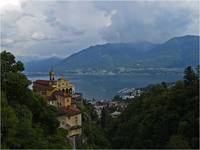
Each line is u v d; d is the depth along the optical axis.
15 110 58.19
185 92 56.34
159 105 65.00
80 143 79.38
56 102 120.38
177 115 52.88
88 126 104.75
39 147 50.25
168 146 46.69
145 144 54.03
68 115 97.75
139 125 62.00
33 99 66.50
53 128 67.38
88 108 151.62
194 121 46.00
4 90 61.41
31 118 60.19
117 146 66.88
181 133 47.28
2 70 66.44
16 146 48.62
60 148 55.19
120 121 89.56
